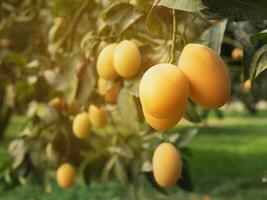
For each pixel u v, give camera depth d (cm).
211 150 361
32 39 138
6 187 125
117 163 105
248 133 505
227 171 273
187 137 96
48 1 132
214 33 68
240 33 69
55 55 108
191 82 46
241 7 49
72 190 201
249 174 264
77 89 86
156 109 44
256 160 317
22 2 150
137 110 72
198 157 318
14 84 130
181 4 47
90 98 89
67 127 106
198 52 47
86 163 107
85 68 85
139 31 71
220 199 210
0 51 128
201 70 46
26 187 200
